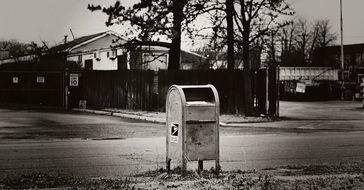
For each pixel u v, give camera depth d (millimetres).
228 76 27281
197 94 9969
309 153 13461
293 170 10125
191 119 9391
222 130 20734
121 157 12703
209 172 9672
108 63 55938
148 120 25125
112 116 27719
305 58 97750
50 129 20594
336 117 27766
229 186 8109
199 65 54750
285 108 37562
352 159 12328
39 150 14125
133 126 22016
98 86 33594
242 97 27031
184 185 8203
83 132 19453
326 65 91750
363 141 16500
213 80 27406
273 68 25734
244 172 9836
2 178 9547
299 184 8266
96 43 58344
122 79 31516
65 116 27422
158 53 55438
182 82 27922
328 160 12172
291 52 93750
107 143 15859
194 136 9430
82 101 33219
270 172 9859
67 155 13086
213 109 9531
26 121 24250
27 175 9656
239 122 23578
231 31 26859
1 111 30922
